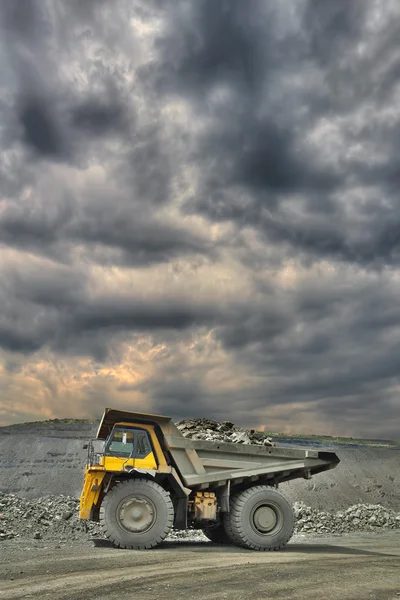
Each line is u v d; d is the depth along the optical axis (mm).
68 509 15797
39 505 15836
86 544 11594
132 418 11812
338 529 16859
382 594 6711
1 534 12250
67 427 55156
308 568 8695
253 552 11016
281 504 12000
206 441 12016
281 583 7320
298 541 14039
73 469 38281
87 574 7777
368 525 17750
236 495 12141
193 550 10977
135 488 11133
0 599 6191
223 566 8703
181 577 7660
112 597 6305
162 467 11562
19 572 7852
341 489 33781
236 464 12156
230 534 11922
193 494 11938
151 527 11000
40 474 37031
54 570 8047
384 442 63812
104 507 10984
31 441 44312
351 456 40969
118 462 11461
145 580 7398
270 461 12422
